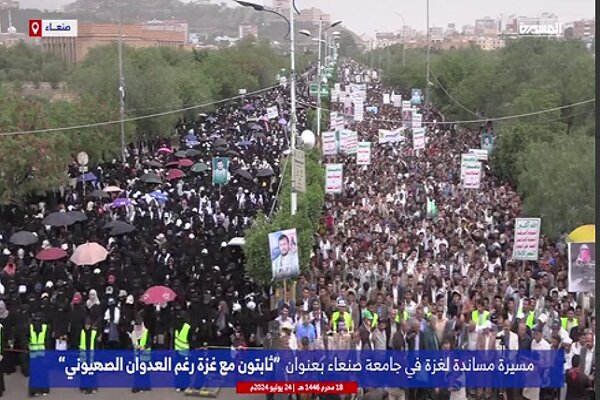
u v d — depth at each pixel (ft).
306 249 71.56
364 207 104.78
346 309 58.34
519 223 69.97
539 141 126.82
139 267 72.18
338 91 263.70
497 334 51.88
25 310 60.08
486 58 257.55
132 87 174.60
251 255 67.41
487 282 65.77
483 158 119.03
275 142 176.86
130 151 156.15
